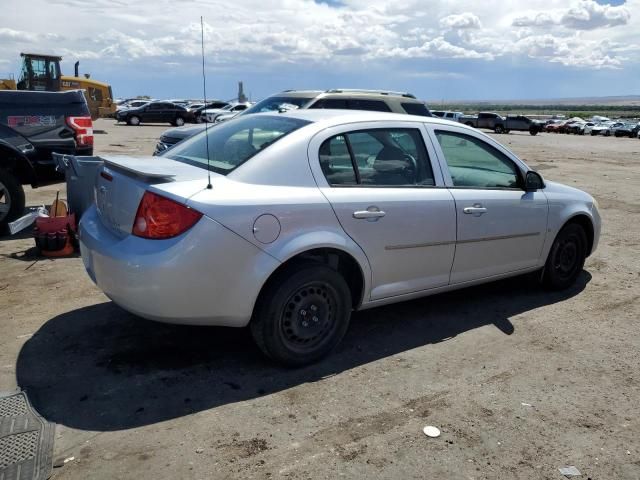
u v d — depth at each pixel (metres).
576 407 3.32
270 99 10.27
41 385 3.35
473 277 4.54
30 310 4.47
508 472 2.72
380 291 3.97
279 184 3.49
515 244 4.75
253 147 3.67
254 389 3.40
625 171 16.72
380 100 9.95
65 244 5.94
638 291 5.43
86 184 5.94
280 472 2.65
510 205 4.62
